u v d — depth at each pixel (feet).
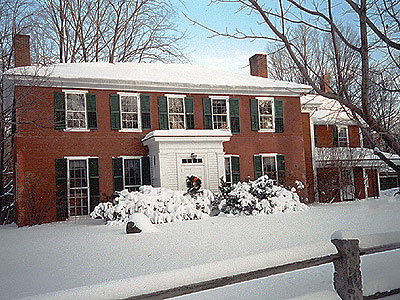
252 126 72.84
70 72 63.62
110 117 63.98
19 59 68.64
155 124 66.95
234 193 53.42
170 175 61.16
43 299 5.97
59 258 27.53
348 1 13.07
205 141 63.52
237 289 17.02
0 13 72.02
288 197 54.75
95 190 61.72
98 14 104.47
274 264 8.22
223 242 29.96
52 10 99.55
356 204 63.10
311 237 30.45
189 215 50.14
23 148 58.18
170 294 6.87
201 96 70.28
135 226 39.27
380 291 10.39
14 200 67.46
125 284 6.57
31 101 58.54
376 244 10.08
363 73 12.89
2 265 26.27
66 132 60.95
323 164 79.15
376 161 81.46
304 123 80.23
